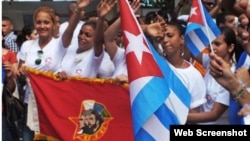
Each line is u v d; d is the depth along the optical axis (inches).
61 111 224.8
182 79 190.4
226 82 162.6
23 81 250.2
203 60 211.0
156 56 177.9
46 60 235.0
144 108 163.5
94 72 231.8
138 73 165.3
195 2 210.2
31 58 237.1
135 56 167.0
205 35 208.5
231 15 250.5
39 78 227.3
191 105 191.2
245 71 168.1
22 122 244.7
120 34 243.1
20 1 499.8
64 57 235.1
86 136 224.4
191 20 208.8
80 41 230.5
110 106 222.5
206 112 190.7
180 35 195.0
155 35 203.3
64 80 225.6
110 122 223.0
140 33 169.3
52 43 237.3
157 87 164.2
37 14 237.6
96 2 412.2
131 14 169.9
